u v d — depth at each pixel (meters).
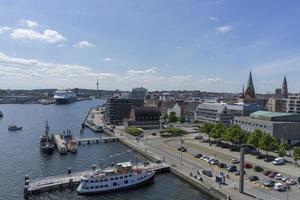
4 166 162.38
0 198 117.38
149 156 178.88
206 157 166.75
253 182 127.69
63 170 156.25
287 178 129.50
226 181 129.12
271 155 176.38
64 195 122.44
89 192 123.75
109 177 126.62
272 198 109.12
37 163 169.75
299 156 154.75
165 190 128.38
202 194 123.12
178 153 183.75
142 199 119.19
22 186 131.00
